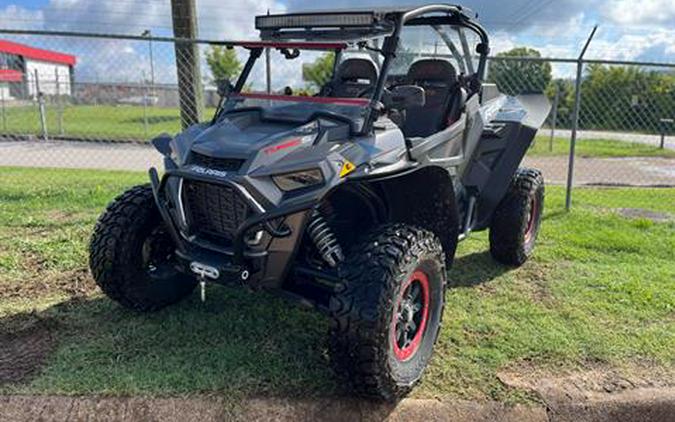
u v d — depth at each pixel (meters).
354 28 3.44
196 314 3.80
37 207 6.32
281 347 3.42
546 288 4.54
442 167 3.56
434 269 3.18
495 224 4.88
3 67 33.06
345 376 2.86
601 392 3.15
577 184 10.30
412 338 3.18
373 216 3.55
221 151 3.04
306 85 4.49
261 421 2.82
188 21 7.00
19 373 3.05
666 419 3.07
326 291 3.23
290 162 2.93
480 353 3.48
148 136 15.95
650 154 16.08
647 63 6.91
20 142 15.48
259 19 3.72
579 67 6.85
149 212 3.61
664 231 6.32
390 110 3.37
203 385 2.99
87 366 3.13
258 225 2.86
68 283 4.23
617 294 4.42
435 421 2.91
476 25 4.40
